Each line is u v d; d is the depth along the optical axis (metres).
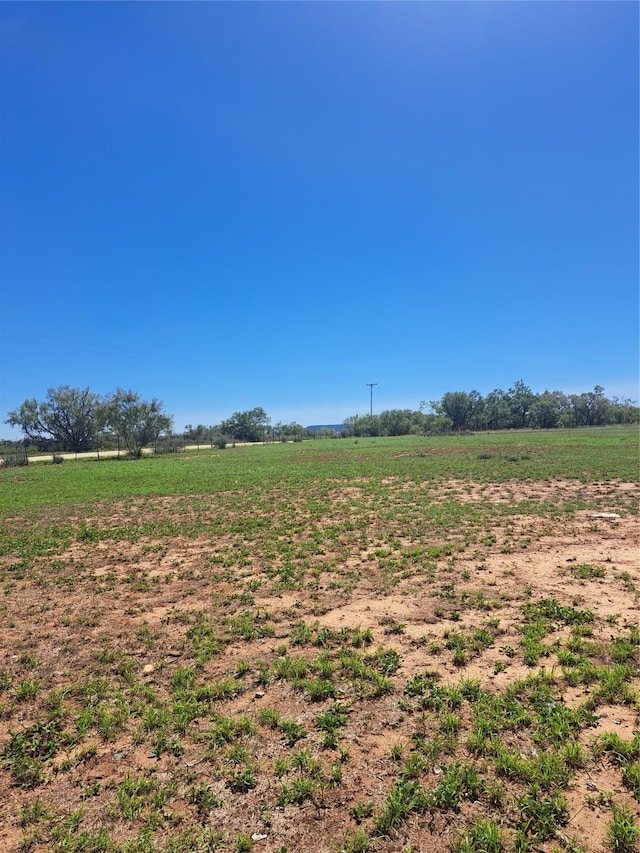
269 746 3.77
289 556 9.18
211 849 2.84
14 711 4.47
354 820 3.02
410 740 3.76
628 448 33.28
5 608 7.10
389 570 8.06
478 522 11.32
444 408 100.44
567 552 8.80
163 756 3.72
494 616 6.10
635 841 2.72
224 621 6.31
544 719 3.86
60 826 3.05
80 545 11.02
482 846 2.75
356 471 24.09
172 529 12.23
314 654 5.30
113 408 50.28
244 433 80.38
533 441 45.97
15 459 41.44
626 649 4.94
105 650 5.60
